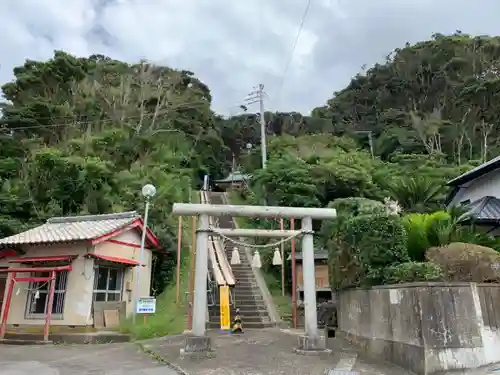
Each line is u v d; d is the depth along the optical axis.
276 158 23.47
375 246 7.92
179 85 41.69
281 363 7.09
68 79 34.00
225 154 56.09
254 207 8.70
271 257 17.47
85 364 7.29
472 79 44.09
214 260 15.65
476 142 39.62
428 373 5.84
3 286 12.43
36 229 13.30
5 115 29.86
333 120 53.38
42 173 20.34
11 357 8.13
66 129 29.20
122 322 11.70
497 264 7.05
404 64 50.47
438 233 8.64
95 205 19.45
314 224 18.33
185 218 25.84
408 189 19.09
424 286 6.31
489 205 13.14
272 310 14.26
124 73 35.88
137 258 13.73
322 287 14.10
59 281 11.56
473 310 6.39
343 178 20.33
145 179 23.59
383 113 47.19
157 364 7.24
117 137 26.86
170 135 35.22
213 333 11.29
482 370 5.95
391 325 7.11
